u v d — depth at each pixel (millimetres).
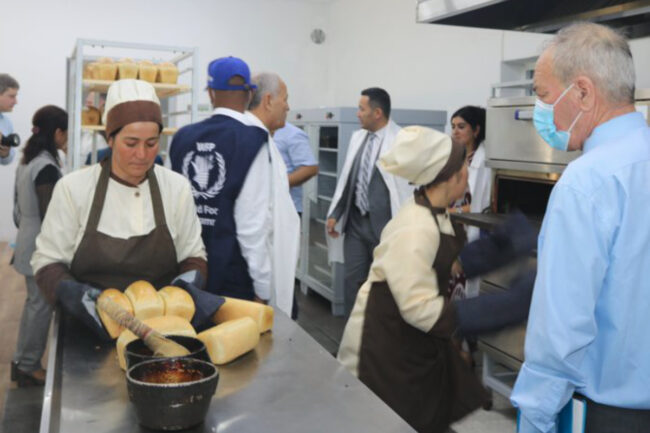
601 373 1323
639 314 1279
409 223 1793
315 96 7828
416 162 1752
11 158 4832
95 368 1260
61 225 1560
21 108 6969
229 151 2105
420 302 1725
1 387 3428
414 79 5902
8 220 7109
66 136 3457
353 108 4664
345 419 1062
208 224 2119
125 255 1534
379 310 1865
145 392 991
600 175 1261
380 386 1855
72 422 1038
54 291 1463
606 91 1323
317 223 5344
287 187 2295
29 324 3404
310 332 4496
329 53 7809
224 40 7465
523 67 4723
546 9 2775
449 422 1928
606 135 1342
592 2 2576
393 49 6289
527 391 1343
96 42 3543
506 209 3082
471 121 3695
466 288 3068
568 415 1375
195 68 3734
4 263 6285
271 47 7625
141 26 7195
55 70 7012
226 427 1029
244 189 2119
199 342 1236
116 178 1544
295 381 1210
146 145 1472
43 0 6898
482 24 2984
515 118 2779
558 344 1254
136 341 1229
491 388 3180
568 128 1401
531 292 1683
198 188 2129
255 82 2584
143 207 1563
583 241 1248
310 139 5281
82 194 1554
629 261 1257
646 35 2756
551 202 1306
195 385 1000
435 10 2830
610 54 1314
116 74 3592
